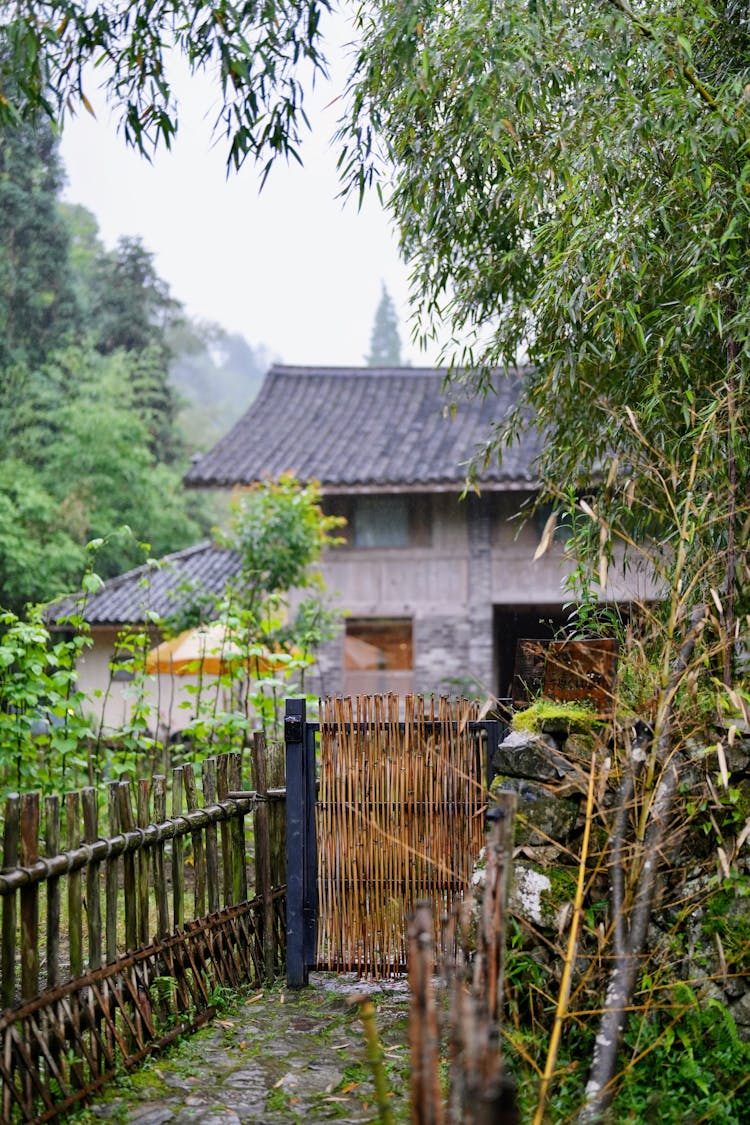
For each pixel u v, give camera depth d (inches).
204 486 614.2
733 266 160.2
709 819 149.6
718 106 154.1
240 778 192.7
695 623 157.6
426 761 183.8
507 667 644.1
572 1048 140.3
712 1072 133.5
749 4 171.3
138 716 278.5
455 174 178.5
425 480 580.4
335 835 186.2
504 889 109.5
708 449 158.7
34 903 129.8
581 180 163.9
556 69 152.6
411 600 610.9
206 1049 154.2
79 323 852.6
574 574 180.1
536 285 203.8
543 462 211.8
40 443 778.8
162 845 161.3
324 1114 131.1
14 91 149.3
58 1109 126.4
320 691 608.1
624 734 146.9
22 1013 125.0
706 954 143.0
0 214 778.2
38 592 695.7
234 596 449.1
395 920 183.3
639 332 160.1
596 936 144.0
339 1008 174.6
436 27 155.0
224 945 180.1
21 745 255.1
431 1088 83.3
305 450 639.8
